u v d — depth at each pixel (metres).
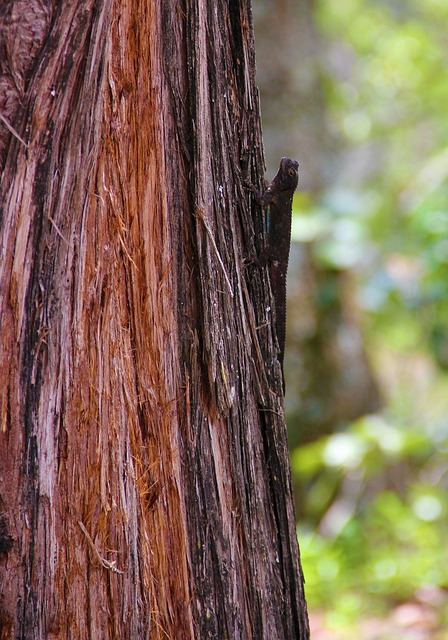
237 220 1.01
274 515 1.02
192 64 0.98
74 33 0.95
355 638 1.41
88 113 0.95
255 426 1.01
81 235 0.96
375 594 1.50
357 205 1.84
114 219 0.96
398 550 1.67
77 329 0.96
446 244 1.63
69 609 0.96
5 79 0.94
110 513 0.97
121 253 0.97
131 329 0.97
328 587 1.53
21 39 0.94
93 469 0.96
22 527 0.95
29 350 0.95
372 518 1.79
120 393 0.97
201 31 0.99
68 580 0.96
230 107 1.00
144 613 0.97
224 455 0.99
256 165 1.02
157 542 0.98
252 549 1.00
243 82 1.01
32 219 0.95
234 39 1.01
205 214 0.98
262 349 1.02
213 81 0.99
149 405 0.98
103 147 0.96
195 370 0.98
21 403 0.95
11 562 0.95
